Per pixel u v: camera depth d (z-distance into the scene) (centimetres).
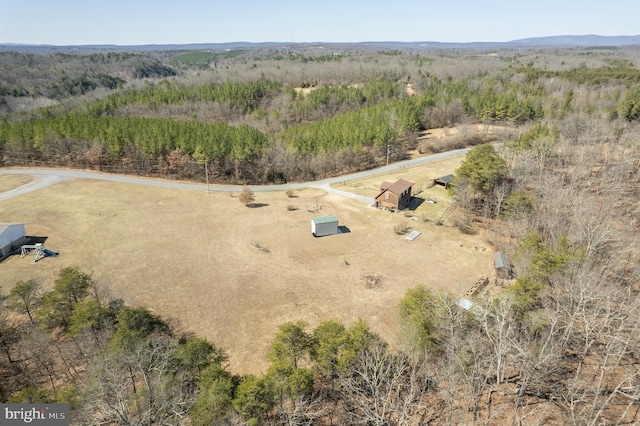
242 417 2611
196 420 2527
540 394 3036
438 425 2808
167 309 4341
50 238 5838
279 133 10119
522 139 8456
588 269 3681
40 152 9119
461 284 4816
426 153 10488
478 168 6619
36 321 3984
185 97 14150
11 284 4728
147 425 2508
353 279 4950
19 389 3300
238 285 4806
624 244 4694
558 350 3117
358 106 13688
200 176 8681
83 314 3481
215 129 9331
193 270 5116
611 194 5962
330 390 3161
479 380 2700
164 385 2728
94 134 9019
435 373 2983
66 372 3450
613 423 2727
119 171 8875
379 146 9556
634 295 3912
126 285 4744
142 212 6888
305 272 5106
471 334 3131
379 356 2925
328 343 3044
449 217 6744
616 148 8212
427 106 12544
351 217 6831
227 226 6444
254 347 3822
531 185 7038
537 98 12144
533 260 3953
